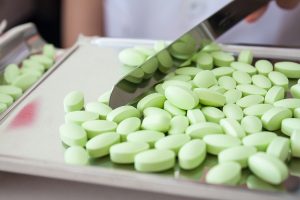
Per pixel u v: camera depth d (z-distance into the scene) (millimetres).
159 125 255
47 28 590
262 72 318
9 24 497
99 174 220
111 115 267
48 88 315
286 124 258
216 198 209
